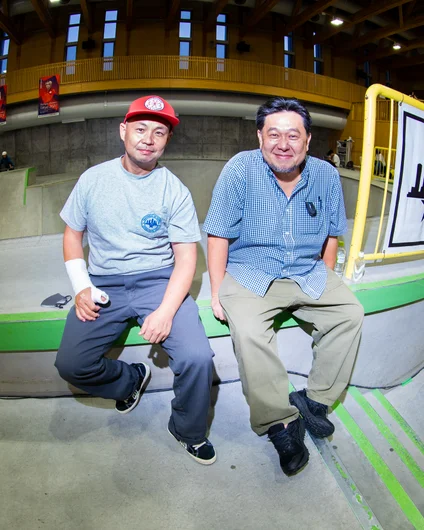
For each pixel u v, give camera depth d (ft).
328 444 5.10
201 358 4.27
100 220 4.56
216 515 4.12
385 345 7.02
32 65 56.95
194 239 4.74
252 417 4.63
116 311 4.68
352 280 6.51
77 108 52.37
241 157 4.95
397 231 6.89
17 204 26.78
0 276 8.15
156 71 50.72
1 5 54.13
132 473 4.61
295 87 55.11
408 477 5.48
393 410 6.82
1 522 3.96
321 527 4.03
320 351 5.12
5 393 5.87
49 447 4.96
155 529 3.95
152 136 4.26
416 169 6.81
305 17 53.78
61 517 4.04
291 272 5.21
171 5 51.80
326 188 5.09
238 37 56.70
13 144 58.03
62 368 4.58
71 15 55.21
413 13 56.65
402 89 75.97
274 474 4.65
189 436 4.67
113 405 5.76
